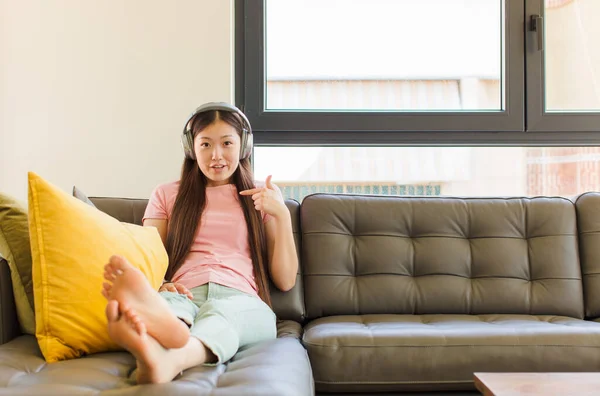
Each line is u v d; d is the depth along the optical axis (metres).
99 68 2.25
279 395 1.01
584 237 1.97
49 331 1.23
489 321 1.77
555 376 1.19
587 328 1.54
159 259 1.51
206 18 2.28
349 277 1.91
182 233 1.70
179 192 1.78
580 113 2.43
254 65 2.40
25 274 1.39
